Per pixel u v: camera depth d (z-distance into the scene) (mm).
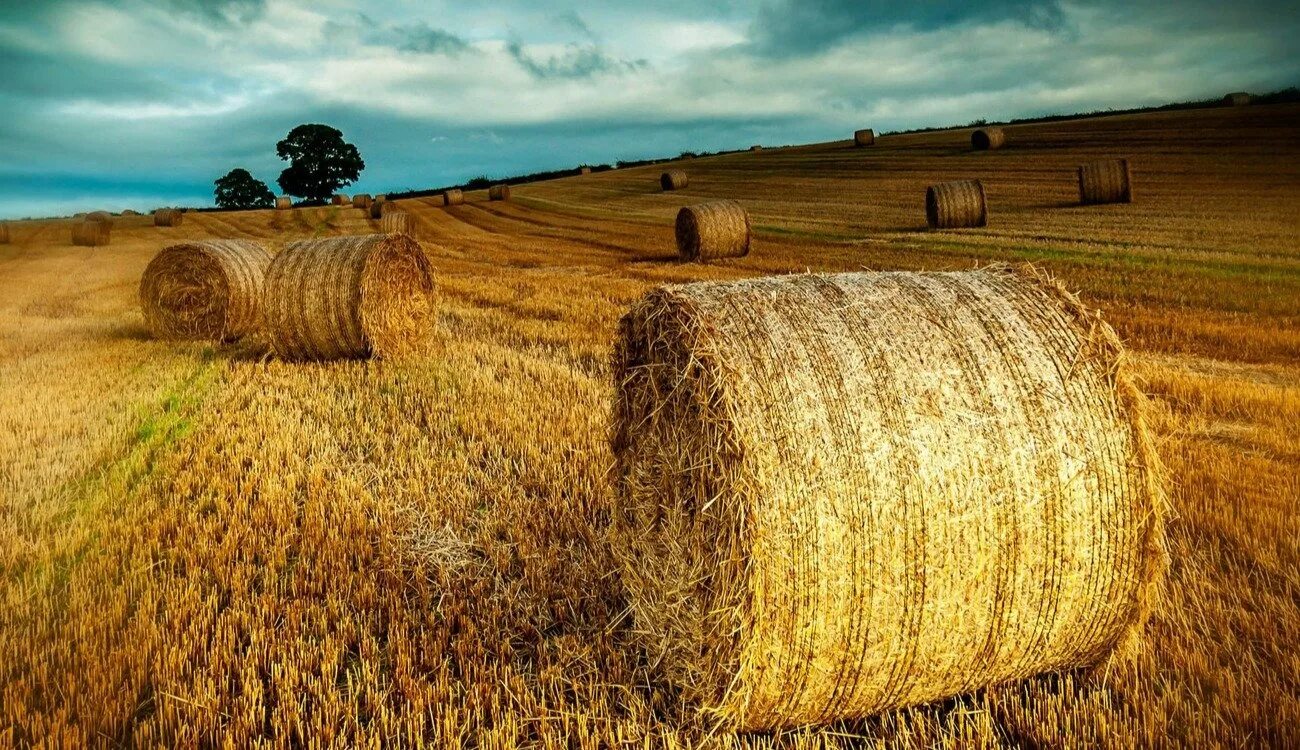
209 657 3965
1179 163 35406
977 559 3383
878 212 32344
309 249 11109
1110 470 3521
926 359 3523
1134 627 3668
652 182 58719
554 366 10188
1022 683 3807
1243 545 4750
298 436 7418
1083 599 3551
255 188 97875
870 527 3299
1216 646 3771
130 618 4352
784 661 3330
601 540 5191
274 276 11023
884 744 3408
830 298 3746
